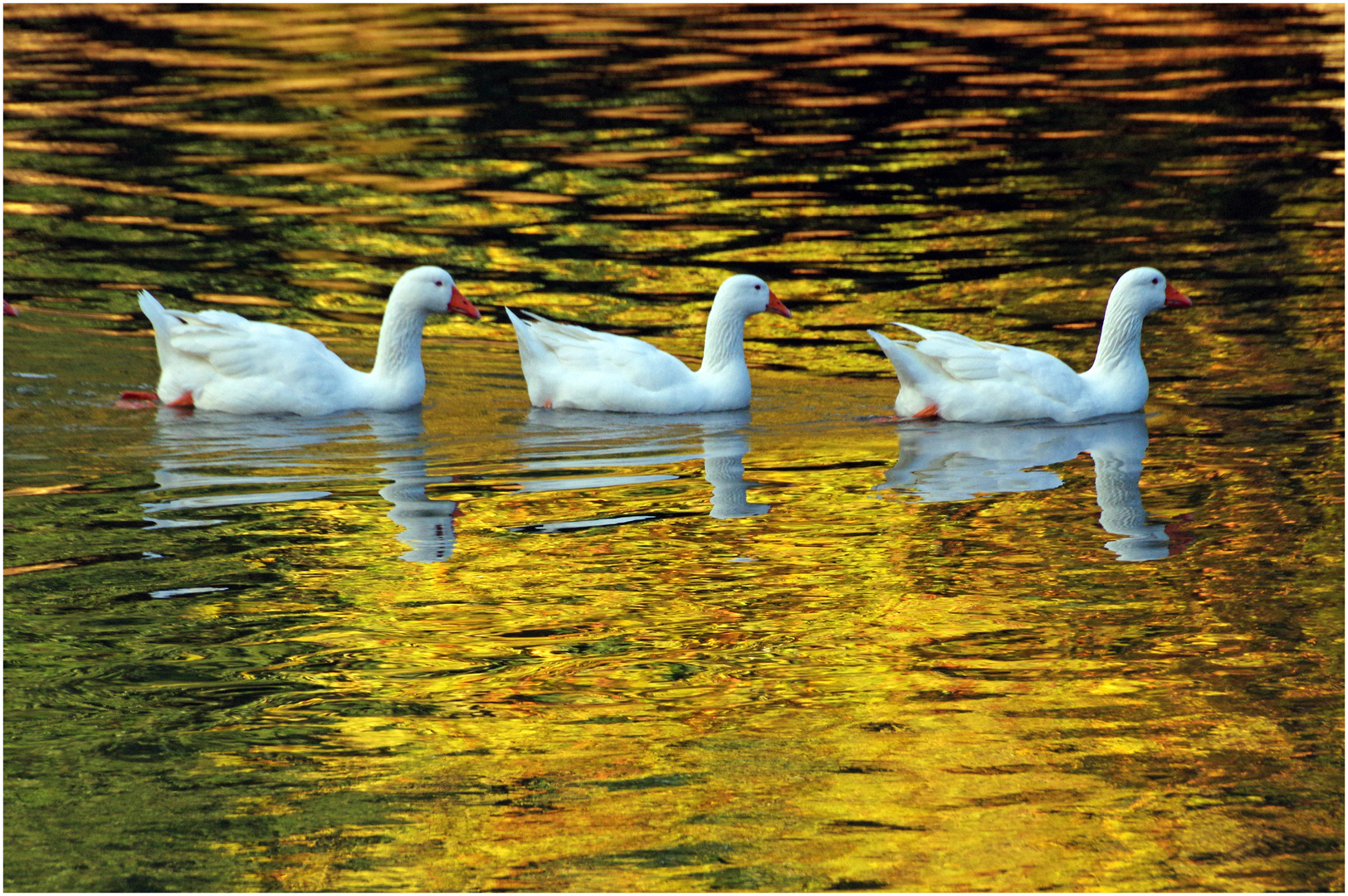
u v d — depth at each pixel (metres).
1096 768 8.88
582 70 33.66
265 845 8.11
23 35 36.94
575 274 21.23
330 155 27.00
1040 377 15.73
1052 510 12.98
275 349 15.23
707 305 19.98
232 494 13.02
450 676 9.95
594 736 9.27
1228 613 10.91
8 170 25.73
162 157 26.77
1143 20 39.62
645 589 11.30
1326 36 37.09
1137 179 25.55
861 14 40.84
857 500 13.24
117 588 11.05
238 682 9.84
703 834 8.25
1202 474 13.91
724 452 14.66
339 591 11.16
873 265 21.47
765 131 28.84
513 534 12.30
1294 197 24.34
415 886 7.80
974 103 31.02
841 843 8.17
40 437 14.35
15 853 8.02
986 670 10.09
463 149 27.38
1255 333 18.55
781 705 9.65
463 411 15.96
